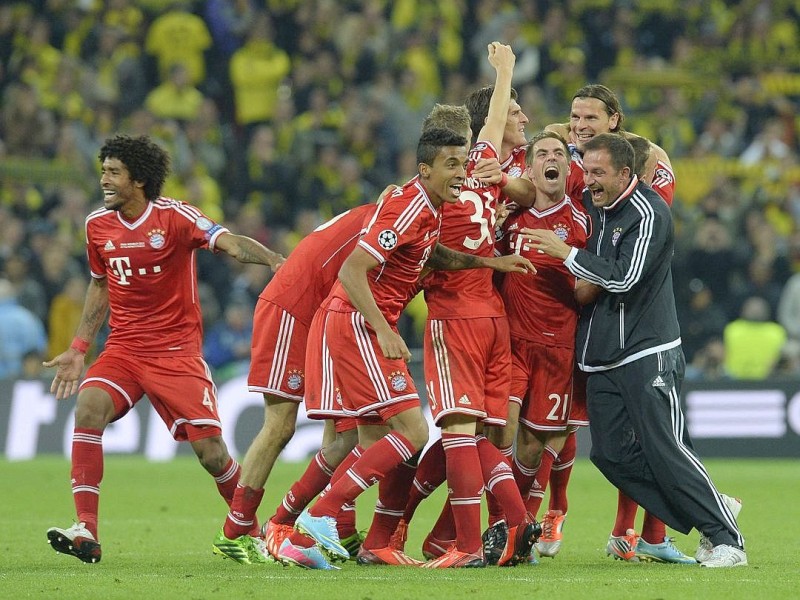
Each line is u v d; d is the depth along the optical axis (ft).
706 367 184.14
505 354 77.15
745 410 167.43
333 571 73.15
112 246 78.69
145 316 79.77
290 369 80.74
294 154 215.72
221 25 233.96
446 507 80.12
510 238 80.33
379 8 235.61
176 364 80.12
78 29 230.68
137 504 119.96
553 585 66.64
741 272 203.72
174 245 79.00
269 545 78.59
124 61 225.97
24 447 168.76
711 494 75.36
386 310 74.49
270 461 79.87
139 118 212.02
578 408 82.12
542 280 78.74
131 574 72.02
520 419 80.64
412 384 74.33
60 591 64.80
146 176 78.13
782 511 114.21
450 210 75.66
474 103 82.84
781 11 251.60
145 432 170.09
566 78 235.40
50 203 205.77
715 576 70.85
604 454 77.15
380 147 219.61
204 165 215.51
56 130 212.84
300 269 80.94
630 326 75.82
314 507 74.13
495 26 237.66
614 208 76.33
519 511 75.61
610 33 247.09
